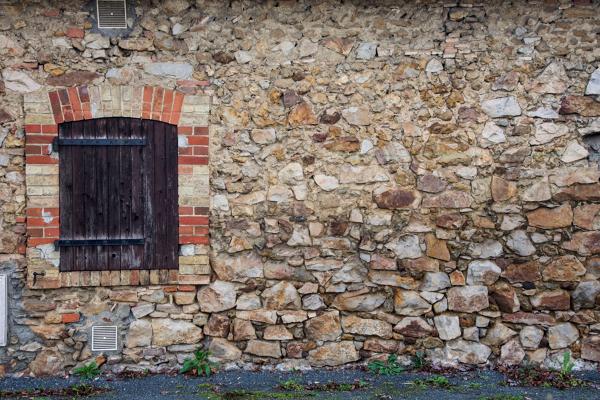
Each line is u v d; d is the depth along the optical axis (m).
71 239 5.30
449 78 5.54
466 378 5.36
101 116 5.29
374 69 5.52
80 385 5.11
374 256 5.55
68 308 5.33
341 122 5.53
